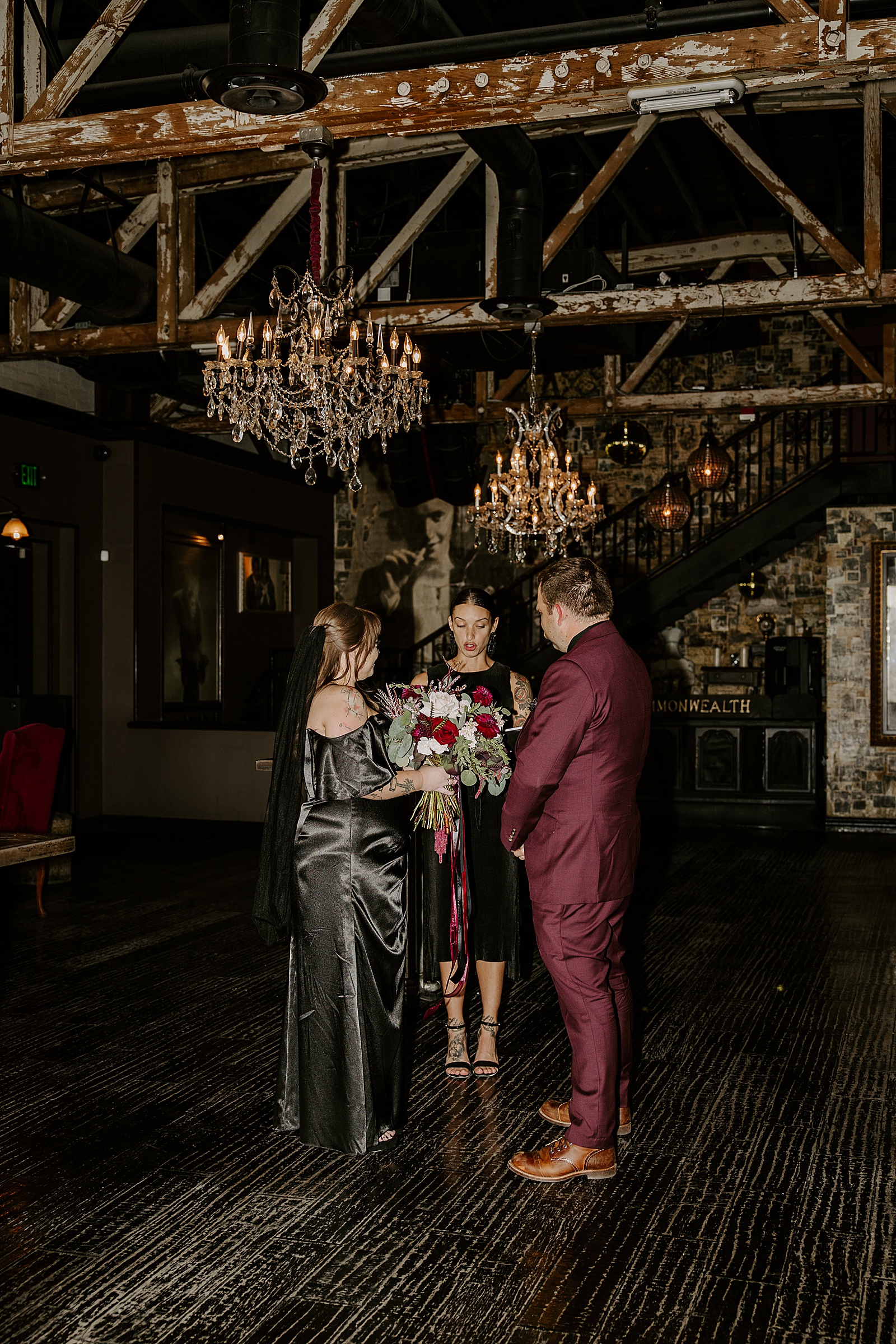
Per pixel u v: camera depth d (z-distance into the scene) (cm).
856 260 620
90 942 557
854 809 965
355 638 307
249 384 606
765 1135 321
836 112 723
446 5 574
